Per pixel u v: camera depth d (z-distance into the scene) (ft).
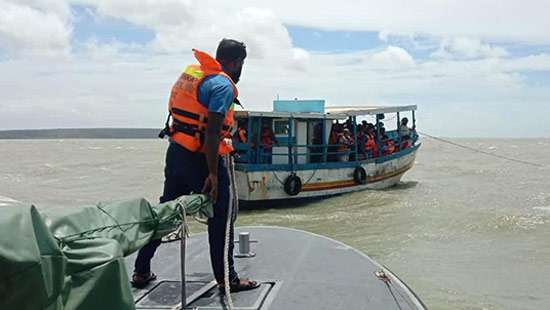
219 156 12.00
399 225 52.60
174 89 12.16
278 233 19.99
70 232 7.45
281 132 62.44
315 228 51.47
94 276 6.81
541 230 50.16
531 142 468.75
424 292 31.35
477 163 156.15
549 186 88.79
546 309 28.25
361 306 12.09
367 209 60.54
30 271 5.48
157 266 15.03
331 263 15.60
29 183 108.78
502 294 30.81
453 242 45.44
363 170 69.31
